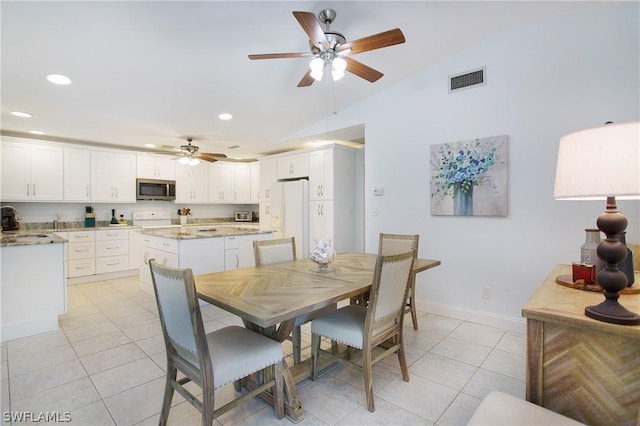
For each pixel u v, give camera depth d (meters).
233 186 6.98
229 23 2.32
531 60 2.80
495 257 3.04
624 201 2.43
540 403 1.27
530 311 1.25
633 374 1.11
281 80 3.29
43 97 3.24
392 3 2.32
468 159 3.13
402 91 3.61
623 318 1.08
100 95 3.26
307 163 5.29
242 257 4.32
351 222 5.25
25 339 2.81
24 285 2.88
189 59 2.74
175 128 4.44
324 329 2.04
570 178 1.16
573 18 2.62
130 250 5.42
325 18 2.30
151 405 1.88
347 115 4.11
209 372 1.43
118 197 5.43
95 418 1.76
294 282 1.99
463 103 3.17
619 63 2.46
